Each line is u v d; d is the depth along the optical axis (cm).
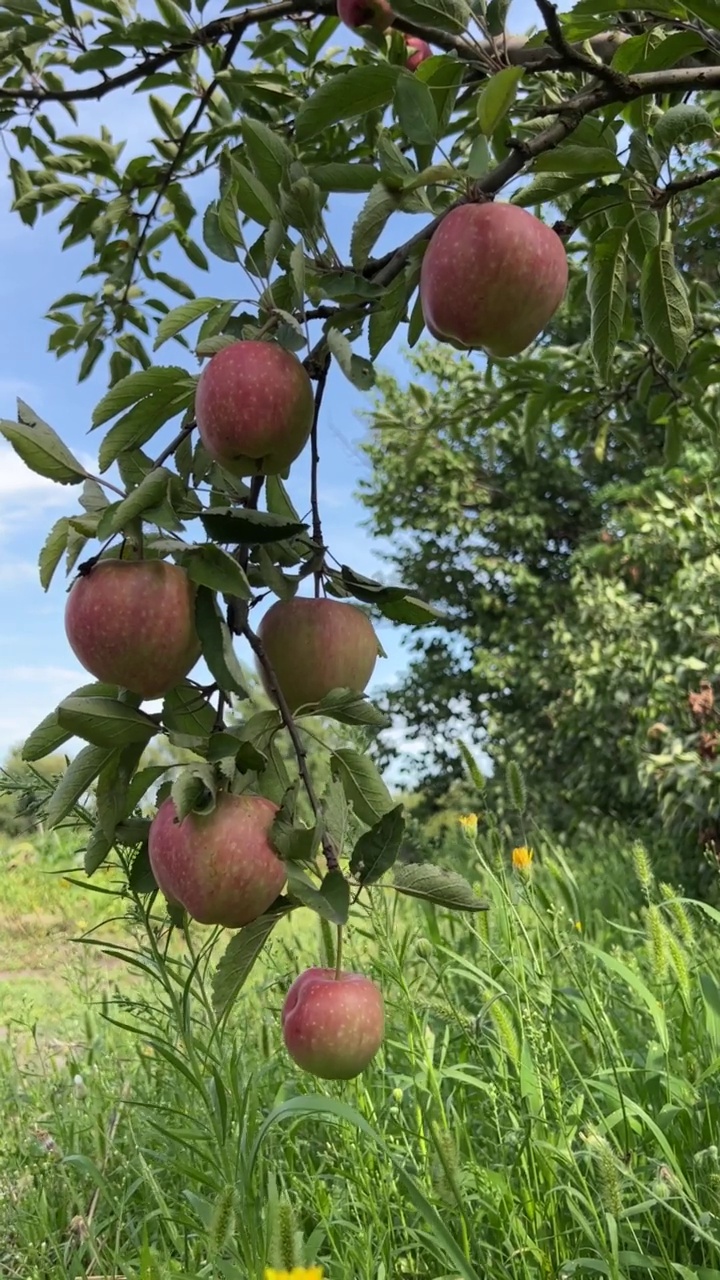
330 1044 101
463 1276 129
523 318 111
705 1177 160
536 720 937
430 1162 166
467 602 1087
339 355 97
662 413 304
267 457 103
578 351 373
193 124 265
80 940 163
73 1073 253
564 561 1069
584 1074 206
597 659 697
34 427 99
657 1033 193
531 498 1027
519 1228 153
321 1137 225
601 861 599
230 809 95
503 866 228
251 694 97
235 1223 141
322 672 113
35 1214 201
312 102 128
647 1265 145
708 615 548
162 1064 223
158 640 97
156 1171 203
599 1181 148
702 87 132
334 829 95
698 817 529
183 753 109
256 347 101
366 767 107
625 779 694
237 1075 165
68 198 314
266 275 106
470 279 108
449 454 1005
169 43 239
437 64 137
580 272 307
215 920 95
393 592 113
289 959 250
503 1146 180
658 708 562
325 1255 188
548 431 980
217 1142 159
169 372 103
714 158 222
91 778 104
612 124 174
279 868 95
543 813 833
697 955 223
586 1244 163
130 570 98
